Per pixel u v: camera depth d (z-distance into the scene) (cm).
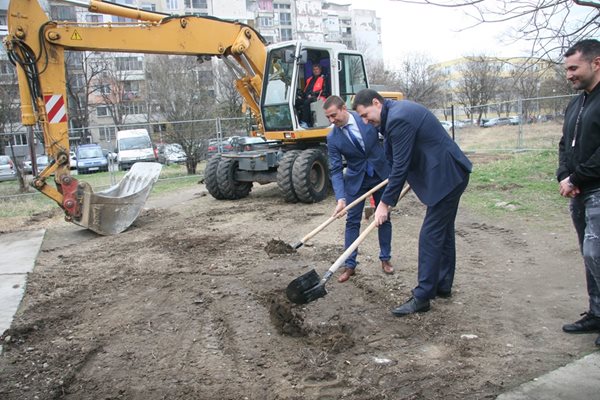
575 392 288
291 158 952
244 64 1016
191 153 1686
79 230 841
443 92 4109
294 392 304
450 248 429
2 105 1964
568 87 1600
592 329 358
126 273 559
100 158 2431
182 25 889
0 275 579
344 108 474
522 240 613
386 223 502
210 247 651
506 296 438
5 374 342
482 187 977
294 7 7256
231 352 361
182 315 430
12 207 1153
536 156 1422
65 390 320
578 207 351
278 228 753
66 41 766
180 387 316
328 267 532
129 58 4481
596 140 319
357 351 351
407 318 400
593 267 327
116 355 365
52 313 450
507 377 309
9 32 728
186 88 2941
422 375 316
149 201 1155
